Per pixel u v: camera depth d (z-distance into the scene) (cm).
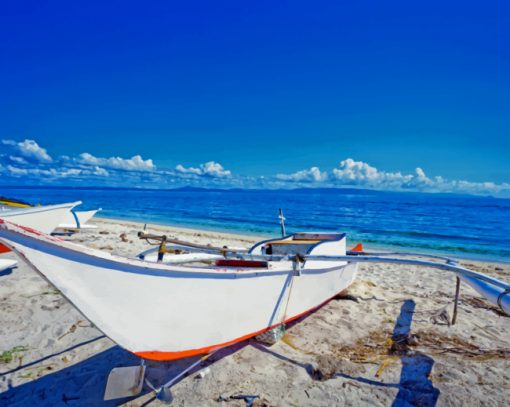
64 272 234
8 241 212
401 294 598
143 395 297
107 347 378
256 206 4819
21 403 288
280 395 296
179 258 402
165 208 4294
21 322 438
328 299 514
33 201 5562
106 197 8569
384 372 333
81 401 289
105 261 248
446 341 408
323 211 3888
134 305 267
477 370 338
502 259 1241
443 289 647
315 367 338
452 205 5741
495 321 476
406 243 1578
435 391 301
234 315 337
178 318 294
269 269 366
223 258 430
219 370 332
